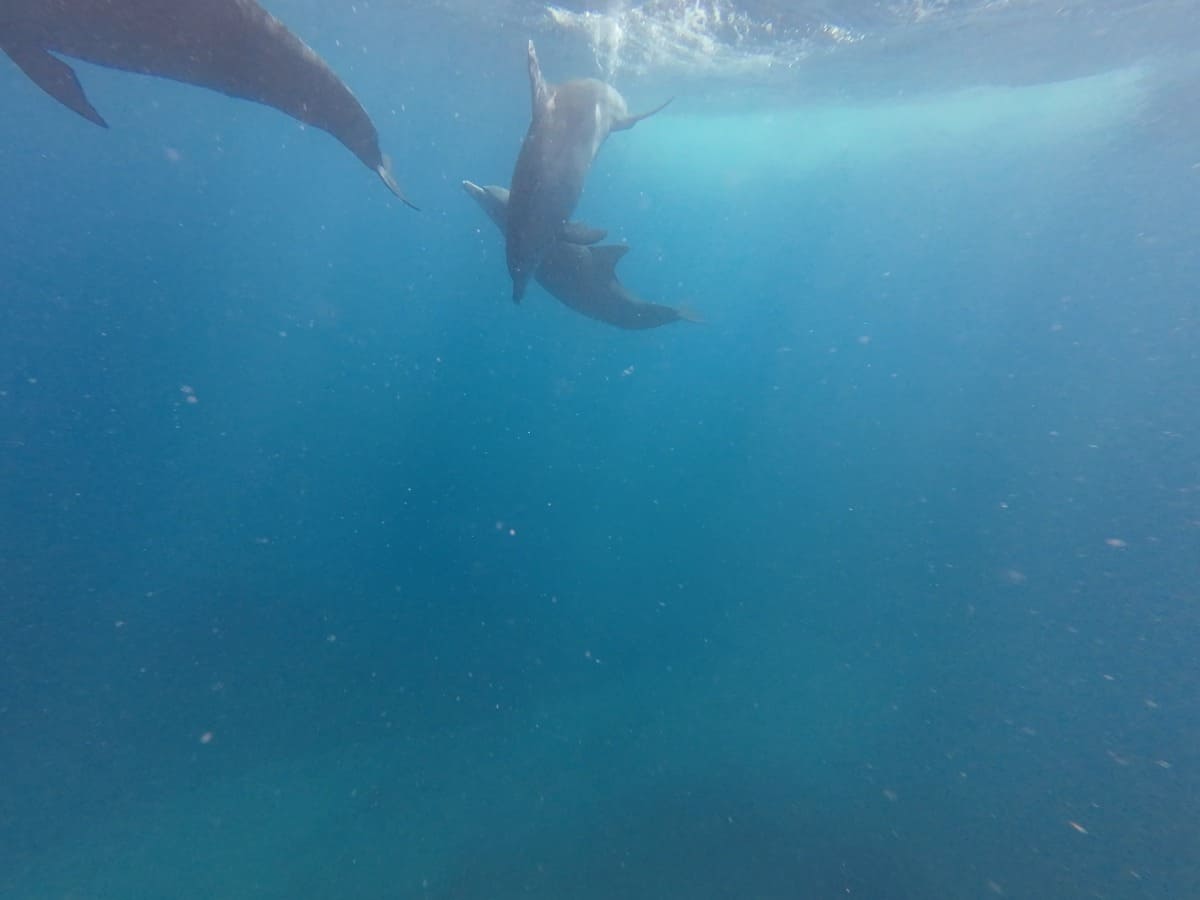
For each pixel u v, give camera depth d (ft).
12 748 38.06
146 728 40.04
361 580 59.98
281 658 47.57
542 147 22.04
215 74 19.33
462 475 89.10
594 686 45.14
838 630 53.83
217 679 44.91
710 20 50.19
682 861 30.55
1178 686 44.04
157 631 50.67
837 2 45.93
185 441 98.48
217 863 30.86
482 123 106.83
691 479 94.12
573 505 81.25
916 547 70.49
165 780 36.01
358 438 101.35
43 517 72.49
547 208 22.70
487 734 39.83
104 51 17.79
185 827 32.96
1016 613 55.67
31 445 99.66
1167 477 86.63
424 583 59.77
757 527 77.15
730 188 173.37
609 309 37.40
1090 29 54.34
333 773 36.52
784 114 88.79
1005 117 94.43
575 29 55.01
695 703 43.57
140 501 77.61
